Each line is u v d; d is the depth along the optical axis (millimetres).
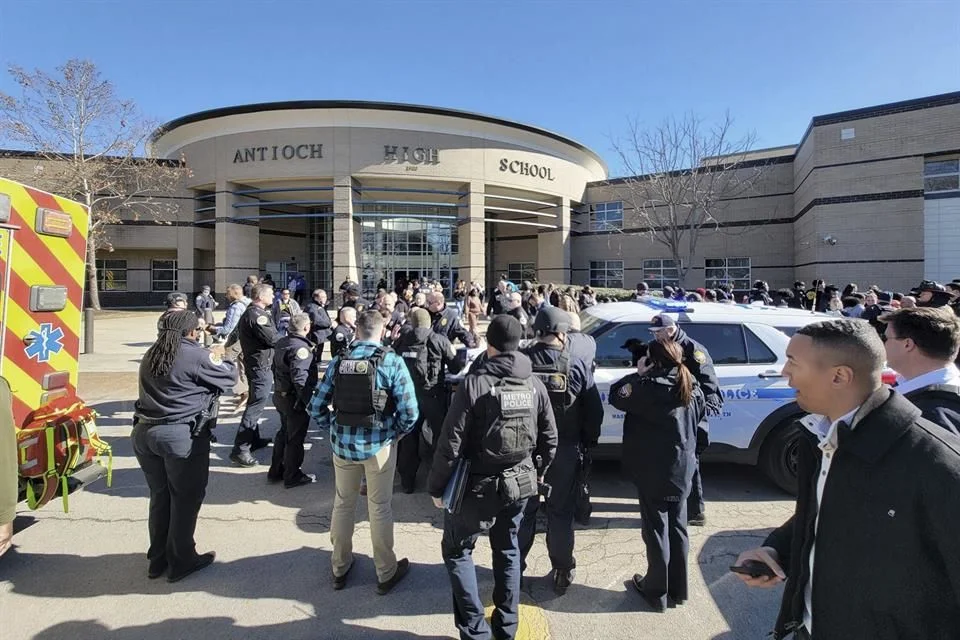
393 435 3158
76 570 3357
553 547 3178
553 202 31734
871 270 20859
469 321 9195
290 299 9203
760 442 4652
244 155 26344
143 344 14203
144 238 28266
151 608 2965
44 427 3225
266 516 4219
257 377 5461
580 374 3279
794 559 1646
